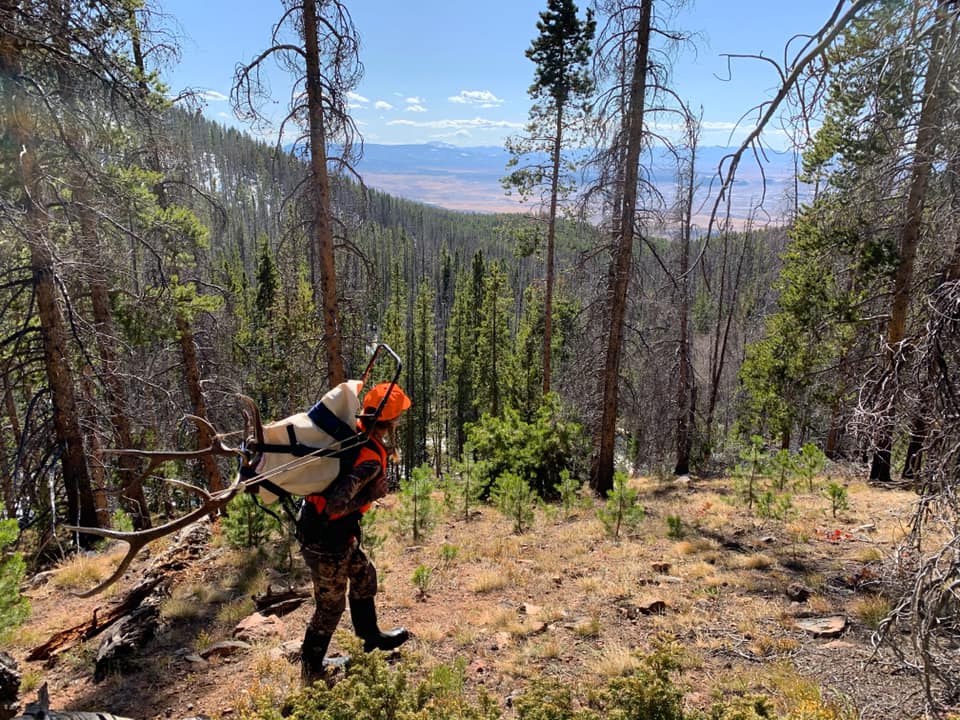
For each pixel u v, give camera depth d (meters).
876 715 4.00
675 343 18.12
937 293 3.15
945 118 2.57
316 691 3.22
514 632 5.65
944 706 3.79
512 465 14.98
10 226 8.83
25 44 8.20
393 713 3.18
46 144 9.34
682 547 8.20
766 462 12.55
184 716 4.41
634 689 3.31
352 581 4.36
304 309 23.36
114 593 7.44
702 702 4.45
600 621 5.92
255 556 7.82
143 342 12.91
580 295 15.42
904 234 9.75
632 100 11.99
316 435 3.72
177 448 14.52
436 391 65.12
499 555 8.23
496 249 150.62
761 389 22.20
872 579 6.39
